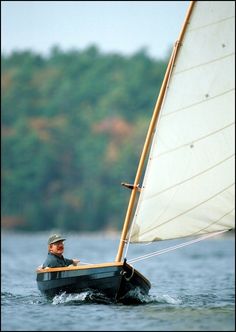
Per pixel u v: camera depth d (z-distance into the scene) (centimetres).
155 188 6850
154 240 6894
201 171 6819
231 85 6762
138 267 14375
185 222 6862
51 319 6281
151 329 5872
